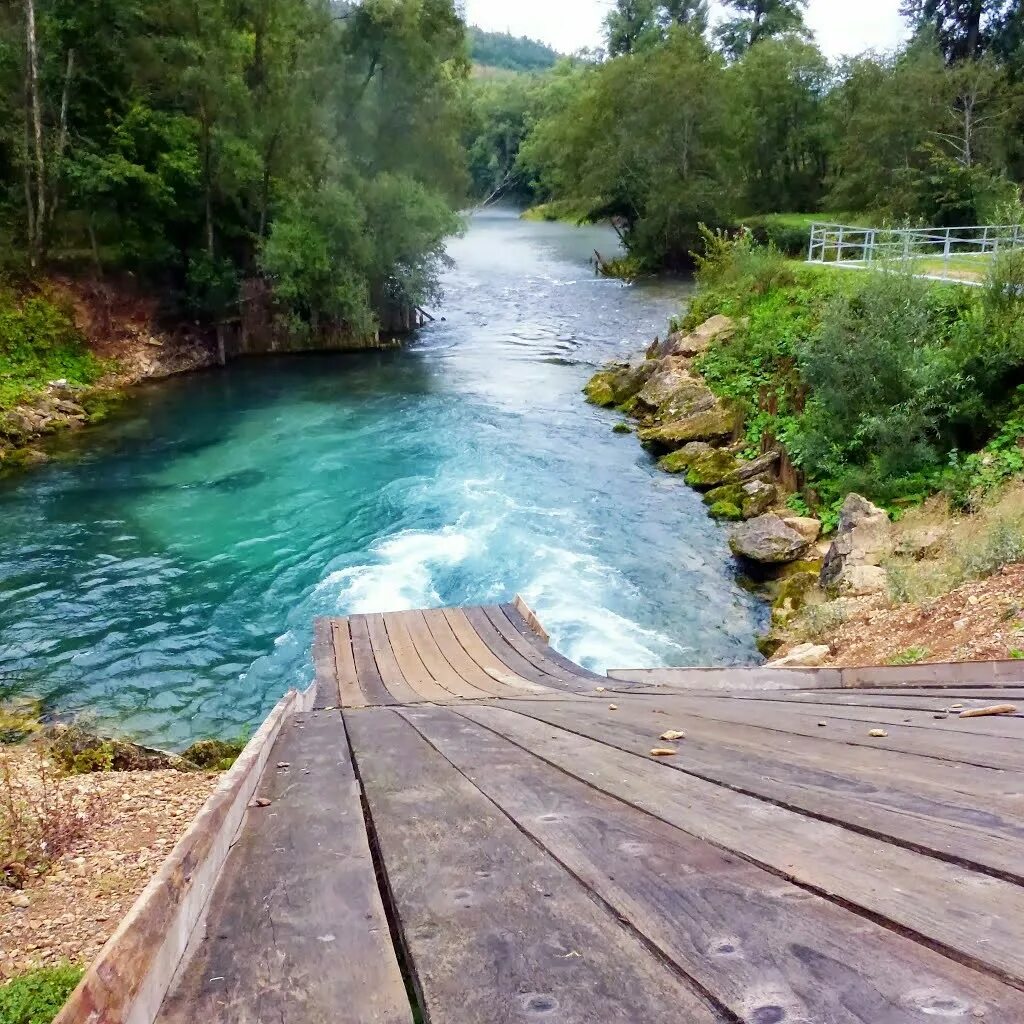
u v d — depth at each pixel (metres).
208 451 18.23
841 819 1.81
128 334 25.77
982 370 12.16
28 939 4.97
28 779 7.46
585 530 13.56
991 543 8.26
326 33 29.19
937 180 28.84
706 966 1.09
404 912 1.42
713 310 22.72
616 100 45.59
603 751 3.04
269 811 2.40
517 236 62.62
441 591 11.66
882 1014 0.92
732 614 10.80
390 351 28.72
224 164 26.88
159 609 11.41
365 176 31.42
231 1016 1.05
